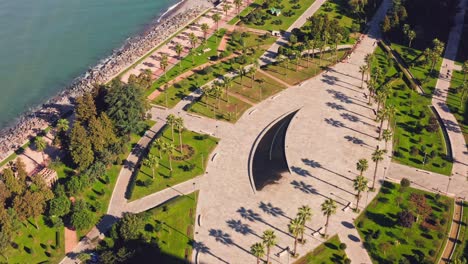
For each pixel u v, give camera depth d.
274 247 189.38
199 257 186.62
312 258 185.25
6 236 184.62
